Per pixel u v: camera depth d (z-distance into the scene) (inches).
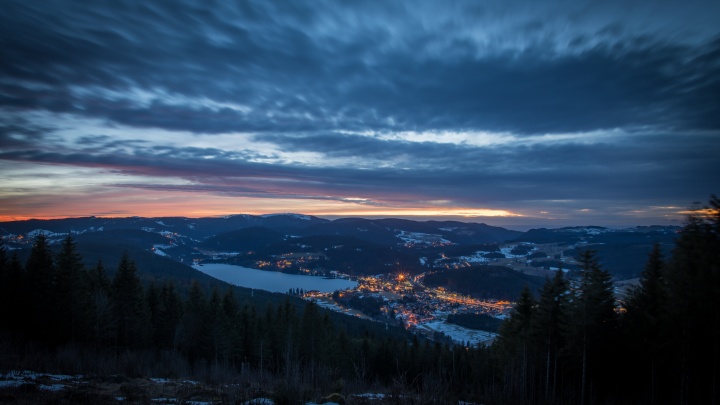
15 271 1414.9
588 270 1042.1
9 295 1358.3
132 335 1622.8
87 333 1382.9
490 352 1695.4
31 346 976.9
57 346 1174.3
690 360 727.1
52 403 446.3
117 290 1668.3
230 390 580.4
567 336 1070.4
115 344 1491.1
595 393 995.9
